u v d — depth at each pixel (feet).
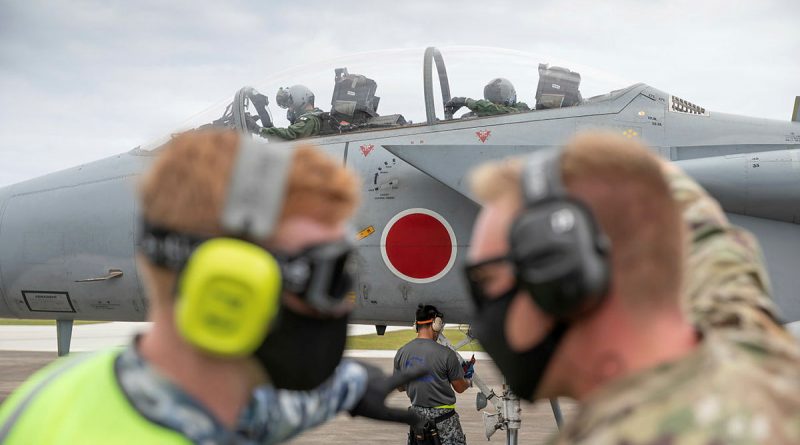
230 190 4.13
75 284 24.77
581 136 4.38
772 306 5.26
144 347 4.56
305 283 4.31
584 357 4.42
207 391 4.50
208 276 4.07
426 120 23.97
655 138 23.40
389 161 23.26
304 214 4.36
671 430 3.75
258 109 25.16
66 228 24.81
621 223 4.16
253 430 5.15
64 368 4.79
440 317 23.65
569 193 4.22
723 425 3.68
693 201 5.98
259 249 4.22
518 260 4.19
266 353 4.51
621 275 4.20
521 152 22.25
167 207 4.21
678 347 4.29
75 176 25.70
